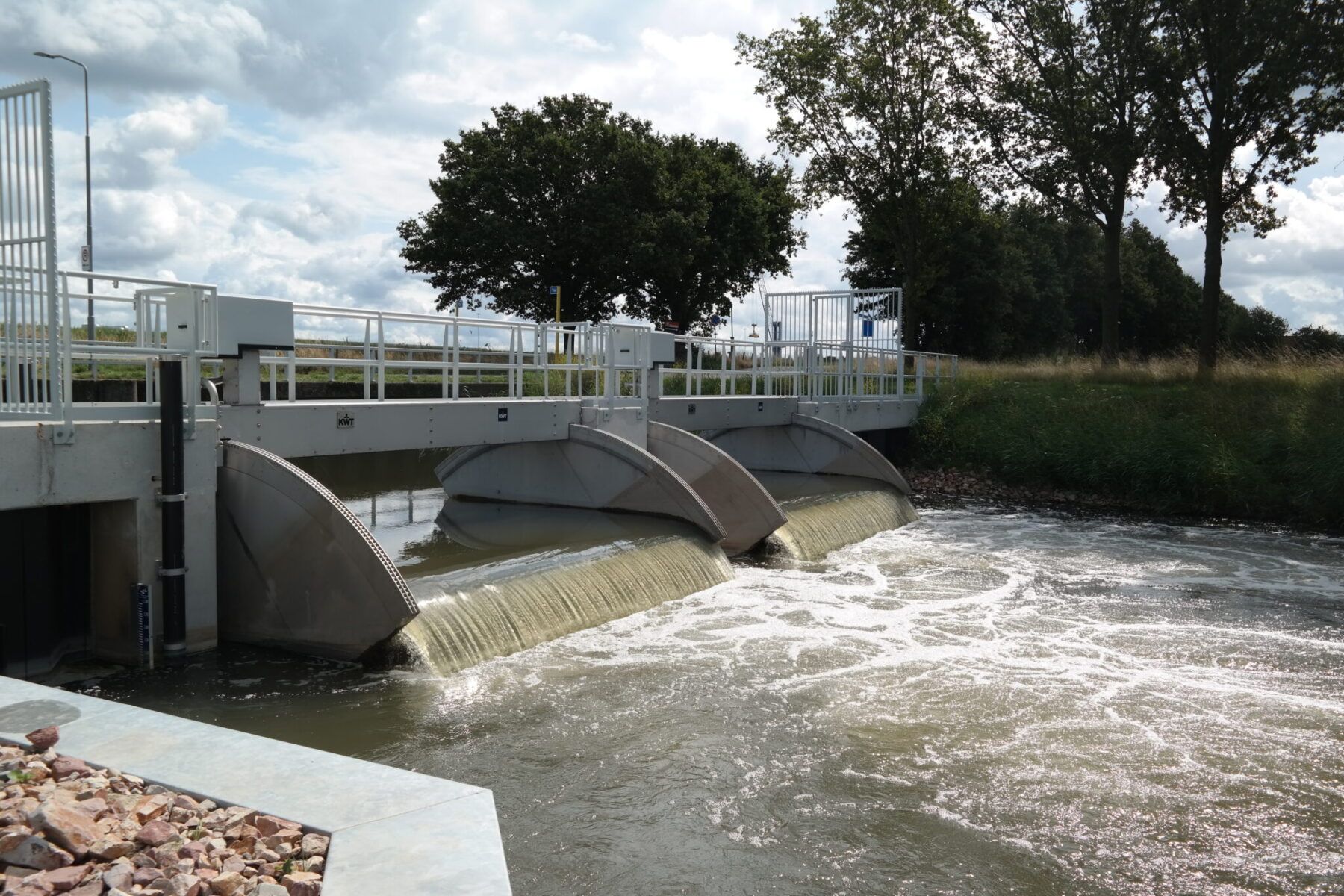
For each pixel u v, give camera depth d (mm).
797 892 6523
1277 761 8914
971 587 16031
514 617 11477
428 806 3988
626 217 42844
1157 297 82562
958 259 59781
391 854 3566
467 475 19516
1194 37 35375
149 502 9750
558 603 12172
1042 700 10430
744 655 11641
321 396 21594
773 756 8734
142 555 9711
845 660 11648
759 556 17484
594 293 45625
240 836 3777
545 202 43750
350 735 8633
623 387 20188
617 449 16969
